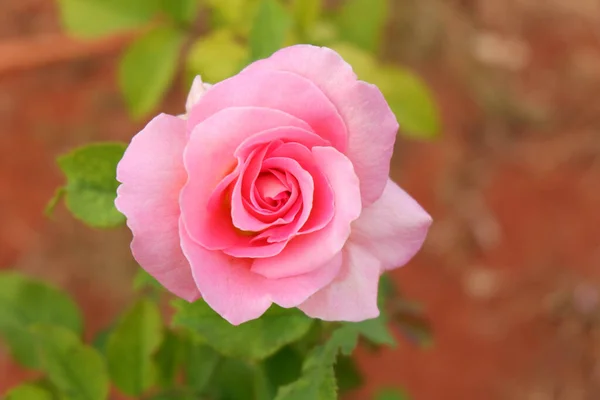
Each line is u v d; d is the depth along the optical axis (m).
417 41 1.22
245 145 0.43
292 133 0.43
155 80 0.70
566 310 1.09
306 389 0.48
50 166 1.12
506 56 1.24
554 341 1.08
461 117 1.20
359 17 0.68
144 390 0.57
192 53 0.63
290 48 0.44
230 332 0.48
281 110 0.44
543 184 1.16
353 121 0.44
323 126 0.44
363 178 0.45
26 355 0.58
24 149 1.12
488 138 1.19
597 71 1.24
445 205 1.14
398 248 0.46
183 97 1.14
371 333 0.49
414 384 1.04
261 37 0.53
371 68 0.63
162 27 0.70
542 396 1.05
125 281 1.07
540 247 1.12
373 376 1.04
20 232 1.08
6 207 1.09
